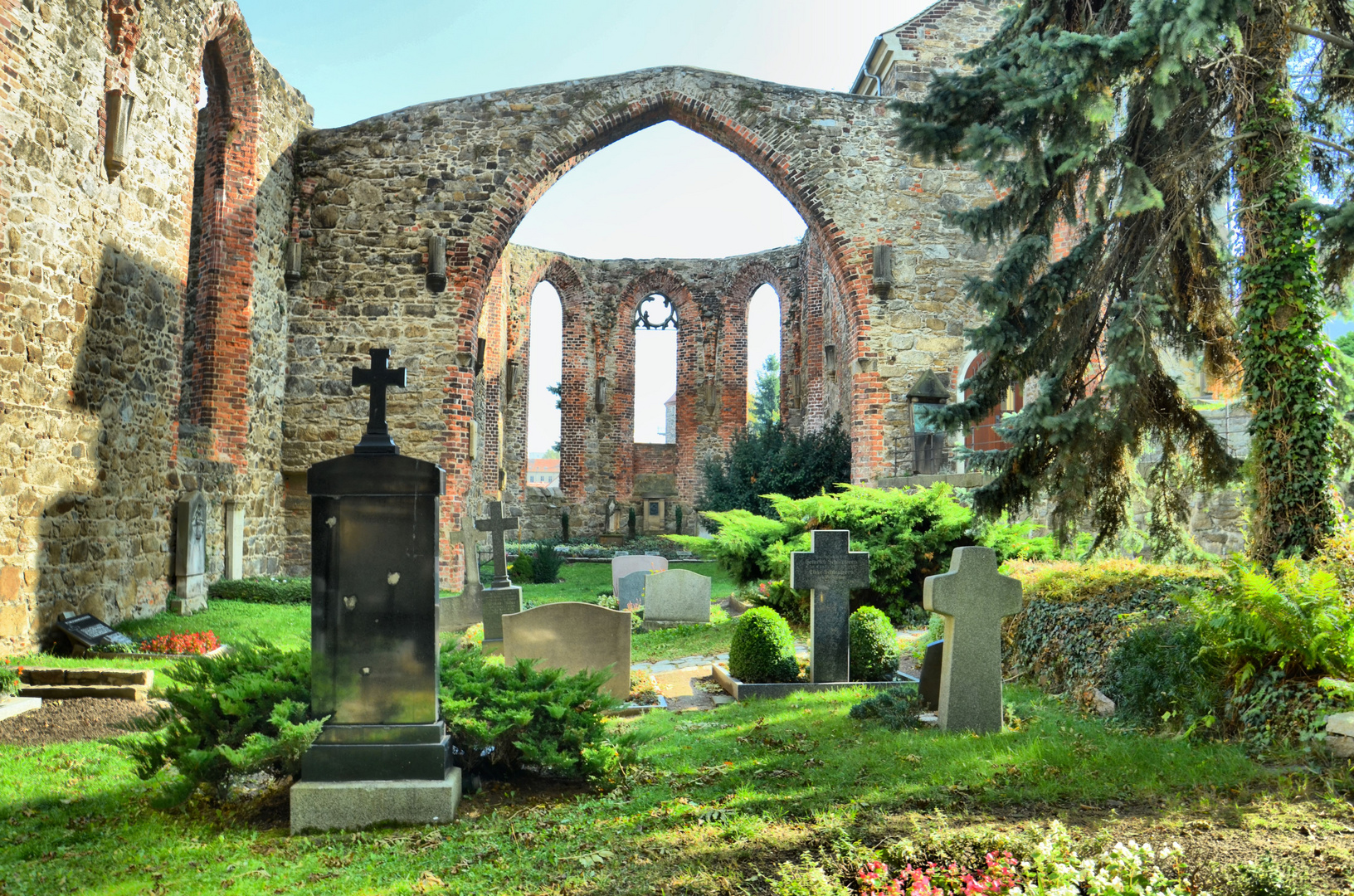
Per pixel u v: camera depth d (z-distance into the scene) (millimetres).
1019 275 8898
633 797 5035
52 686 7820
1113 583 8297
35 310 9539
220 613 12672
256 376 16422
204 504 13242
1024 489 9133
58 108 9883
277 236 17234
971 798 4801
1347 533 7418
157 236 12016
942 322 18250
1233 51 7859
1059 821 4375
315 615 4969
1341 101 8211
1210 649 5988
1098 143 8320
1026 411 8867
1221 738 5707
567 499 32094
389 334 17734
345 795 4734
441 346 17750
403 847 4402
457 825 4711
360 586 4988
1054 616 8203
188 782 4910
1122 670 6812
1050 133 8531
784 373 31312
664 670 9984
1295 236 7875
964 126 8625
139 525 11664
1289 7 7766
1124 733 6105
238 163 15953
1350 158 8156
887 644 8766
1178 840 4105
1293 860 3859
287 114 17484
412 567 5000
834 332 25438
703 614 12703
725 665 9633
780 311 31672
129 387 11398
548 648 7898
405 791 4766
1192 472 9422
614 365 32844
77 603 10250
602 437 32688
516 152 17938
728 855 4164
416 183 17891
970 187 18453
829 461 21828
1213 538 11289
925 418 9336
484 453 27531
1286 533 7797
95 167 10594
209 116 16031
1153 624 6914
